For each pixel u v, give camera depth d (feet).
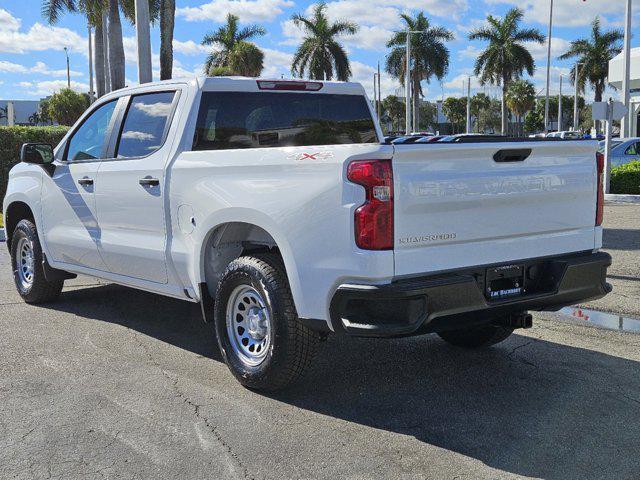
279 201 13.97
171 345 18.76
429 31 196.13
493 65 197.98
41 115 233.96
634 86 120.98
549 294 14.39
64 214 21.11
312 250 13.37
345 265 12.82
